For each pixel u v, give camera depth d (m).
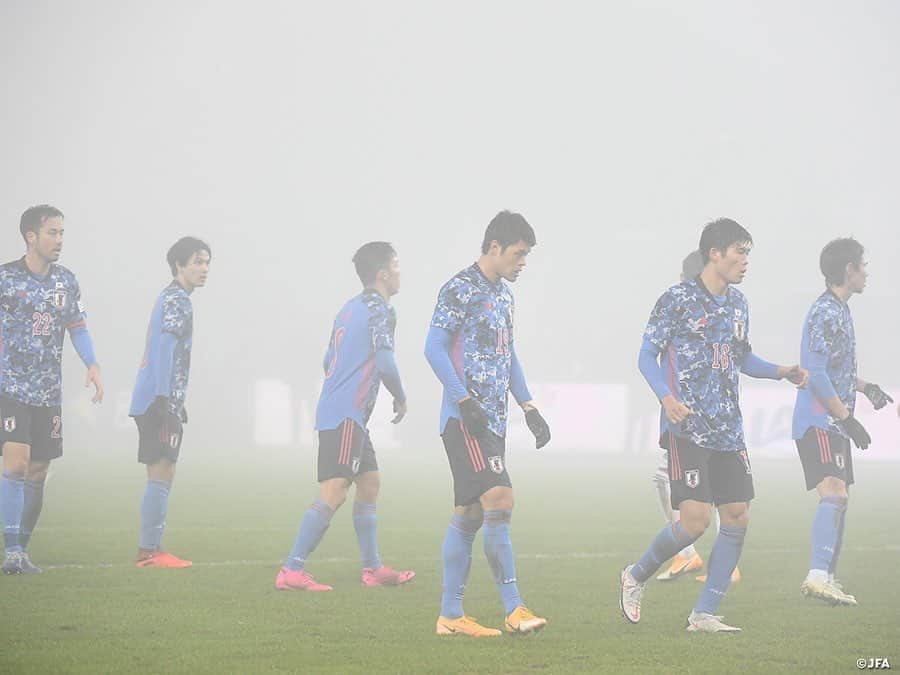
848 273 35.06
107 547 44.59
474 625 28.08
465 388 28.33
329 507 35.25
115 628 28.31
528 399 29.58
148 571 38.16
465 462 28.06
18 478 36.94
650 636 28.09
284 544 46.47
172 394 39.44
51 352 37.53
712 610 28.98
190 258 39.66
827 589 33.12
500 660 25.02
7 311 36.91
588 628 29.14
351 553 44.50
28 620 29.22
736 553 29.11
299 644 26.59
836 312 34.84
